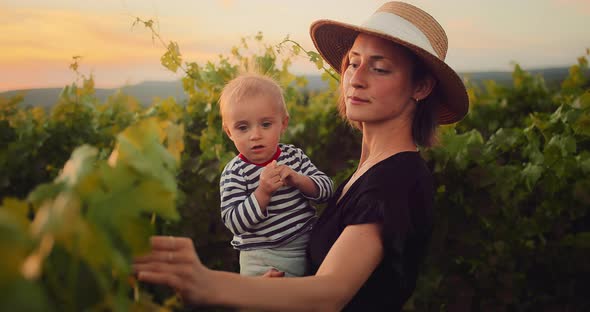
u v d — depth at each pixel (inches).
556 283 133.0
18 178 181.5
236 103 87.7
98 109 206.2
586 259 129.5
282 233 82.7
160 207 31.0
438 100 80.3
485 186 126.3
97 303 27.7
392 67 73.9
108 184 30.0
